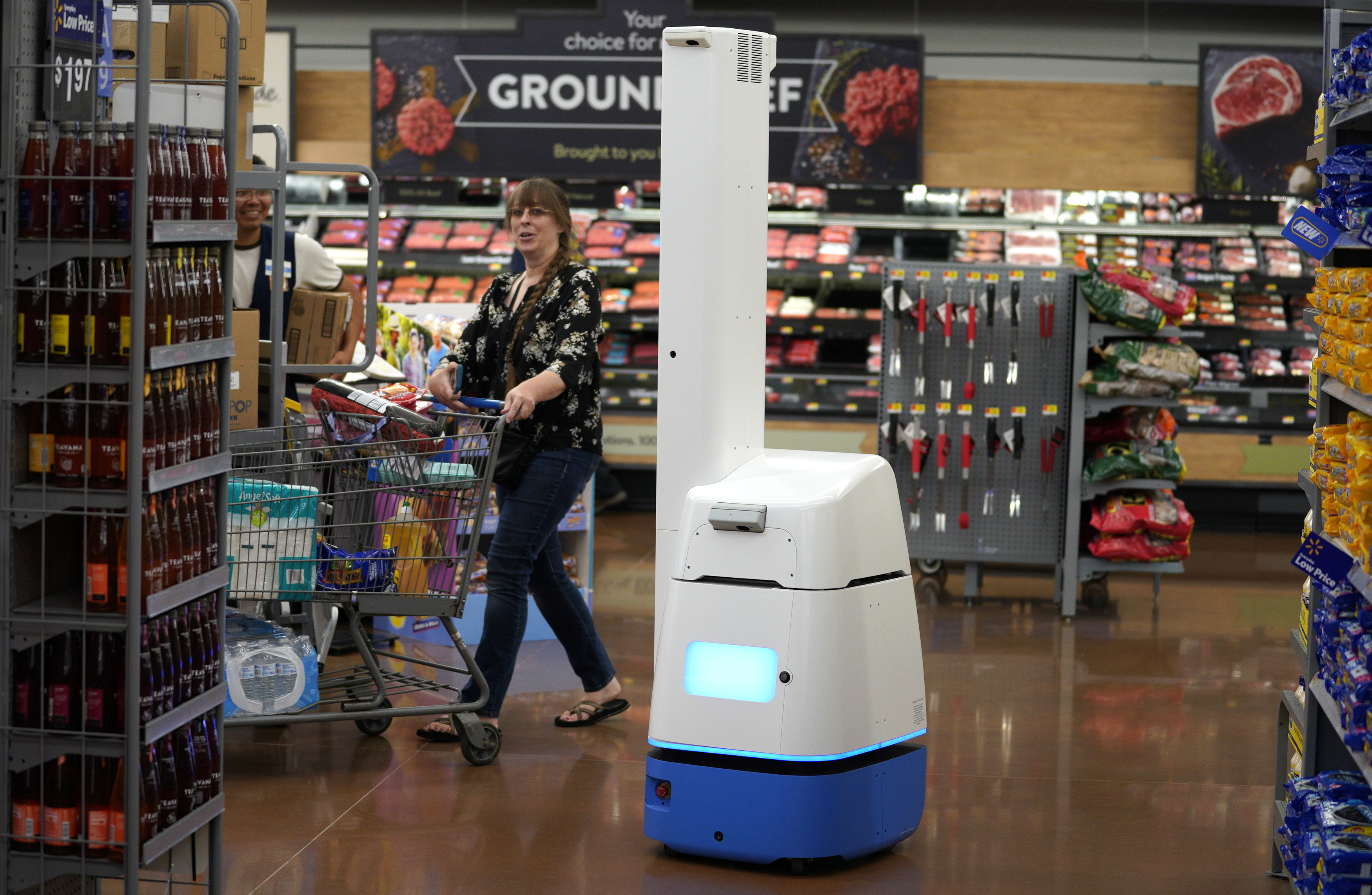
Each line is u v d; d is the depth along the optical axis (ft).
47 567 8.21
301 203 27.66
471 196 28.04
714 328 10.57
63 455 7.83
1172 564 19.84
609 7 26.09
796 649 9.84
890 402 20.92
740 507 9.98
